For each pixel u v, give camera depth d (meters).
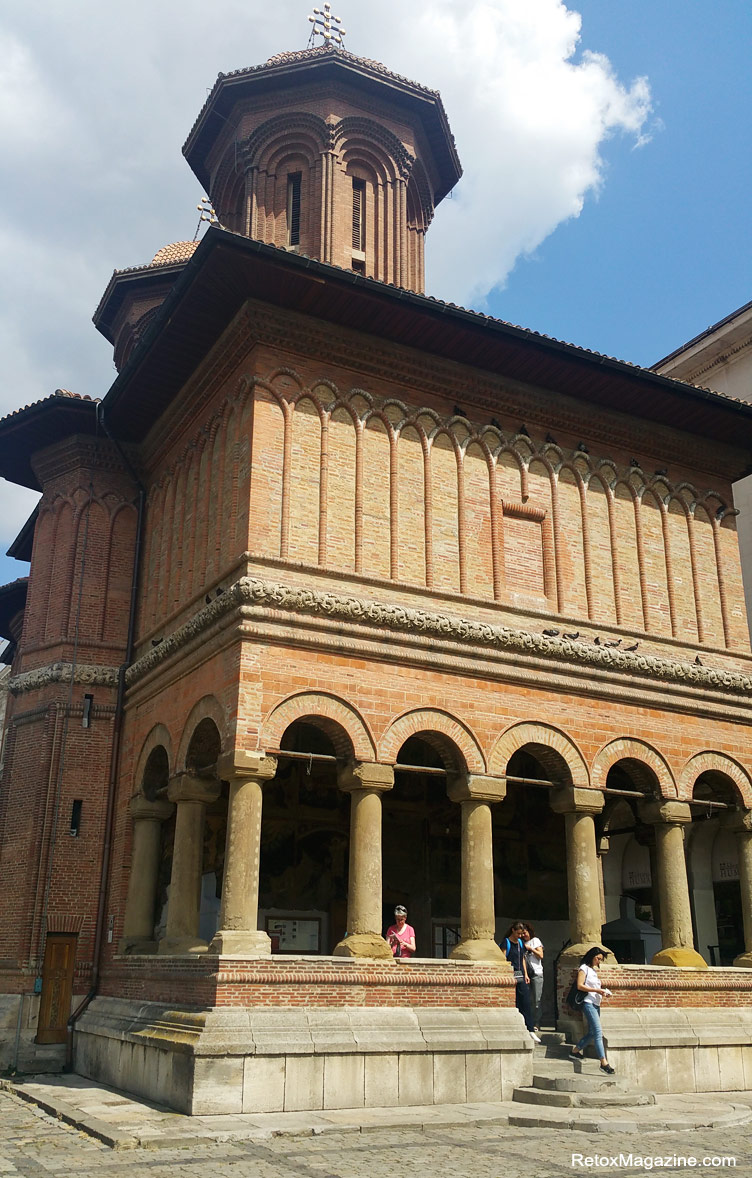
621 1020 18.69
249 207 27.59
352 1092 15.26
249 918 16.22
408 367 20.80
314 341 19.86
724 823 22.62
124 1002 19.39
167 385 22.52
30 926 21.67
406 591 19.47
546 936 25.05
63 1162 11.45
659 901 21.14
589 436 23.14
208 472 21.22
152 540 24.34
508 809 25.56
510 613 20.55
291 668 17.56
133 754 22.38
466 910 18.42
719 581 24.23
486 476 21.38
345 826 23.62
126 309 32.09
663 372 35.81
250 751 16.78
